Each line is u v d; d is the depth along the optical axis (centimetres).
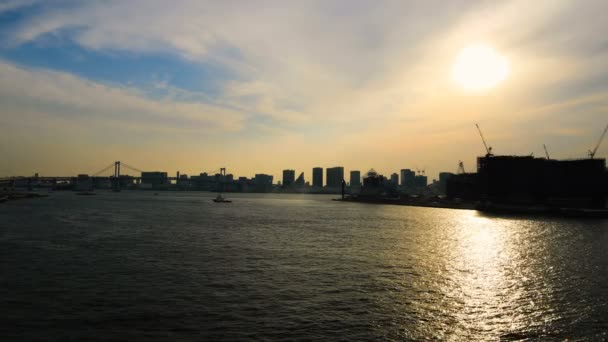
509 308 3997
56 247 7338
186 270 5516
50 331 3188
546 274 5650
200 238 9069
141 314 3622
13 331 3175
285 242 8675
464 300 4262
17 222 11919
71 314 3597
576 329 3431
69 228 10544
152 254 6775
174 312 3691
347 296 4338
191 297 4184
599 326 3503
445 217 19100
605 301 4256
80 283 4700
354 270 5734
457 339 3195
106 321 3431
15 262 5862
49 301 3975
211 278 5062
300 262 6288
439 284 4975
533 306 4075
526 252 7806
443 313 3816
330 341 3092
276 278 5131
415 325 3484
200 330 3259
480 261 6700
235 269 5647
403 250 7831
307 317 3625
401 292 4553
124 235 9319
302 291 4503
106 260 6153
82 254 6650
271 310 3803
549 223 15562
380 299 4250
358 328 3384
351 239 9475
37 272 5234
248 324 3416
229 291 4453
